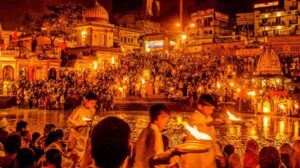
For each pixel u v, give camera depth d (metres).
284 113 39.41
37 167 8.34
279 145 19.95
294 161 9.14
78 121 10.43
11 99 49.06
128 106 45.53
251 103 42.59
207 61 59.25
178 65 57.47
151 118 6.79
